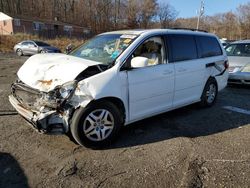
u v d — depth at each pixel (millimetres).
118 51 4492
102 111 4125
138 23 70000
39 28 48656
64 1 67750
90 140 4090
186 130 5031
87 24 66438
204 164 3783
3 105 6145
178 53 5336
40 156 3920
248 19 69500
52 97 3795
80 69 3914
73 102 3846
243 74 8594
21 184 3283
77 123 3916
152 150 4172
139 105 4609
